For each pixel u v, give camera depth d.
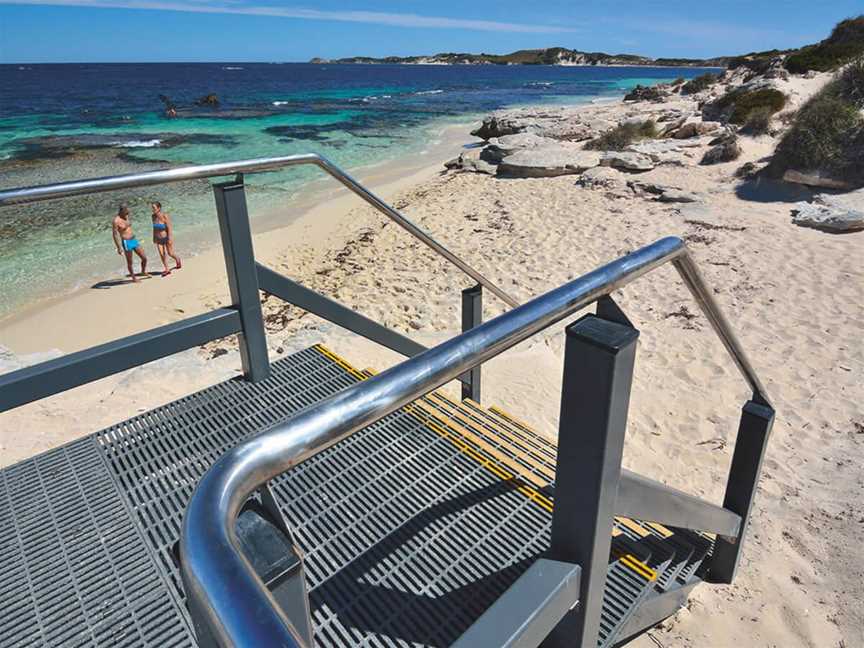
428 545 1.78
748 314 5.71
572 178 13.09
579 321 1.07
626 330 1.02
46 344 7.32
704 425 4.02
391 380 0.79
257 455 0.67
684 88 29.88
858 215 7.82
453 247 8.98
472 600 1.60
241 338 2.48
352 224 11.46
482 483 2.05
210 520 0.59
